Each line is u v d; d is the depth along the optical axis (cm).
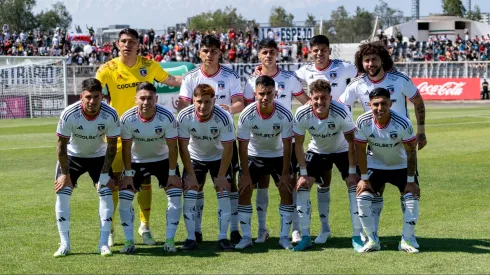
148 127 693
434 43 4997
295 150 718
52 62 3102
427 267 616
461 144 1705
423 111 746
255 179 746
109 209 696
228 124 705
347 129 705
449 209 918
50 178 1249
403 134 671
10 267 636
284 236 723
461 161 1398
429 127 2198
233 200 760
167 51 4572
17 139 2011
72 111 681
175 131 701
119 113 794
